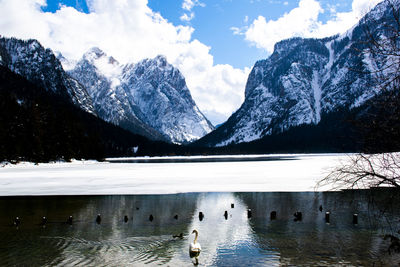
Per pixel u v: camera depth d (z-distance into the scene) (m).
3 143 77.12
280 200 28.36
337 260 13.34
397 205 19.69
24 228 19.36
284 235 17.39
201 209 25.03
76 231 18.58
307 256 13.94
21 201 29.20
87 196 31.88
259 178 46.81
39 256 14.23
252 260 13.60
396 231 17.41
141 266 13.07
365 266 12.65
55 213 23.84
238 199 29.25
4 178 49.56
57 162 95.38
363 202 25.80
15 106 85.12
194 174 56.12
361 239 16.27
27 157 84.06
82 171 64.56
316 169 61.25
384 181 8.14
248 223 20.31
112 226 19.83
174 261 13.66
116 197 31.20
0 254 14.59
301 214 21.09
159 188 37.34
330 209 23.94
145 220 21.42
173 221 21.12
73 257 14.15
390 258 13.46
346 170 8.58
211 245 15.81
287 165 76.88
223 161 115.69
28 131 83.88
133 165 91.75
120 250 15.08
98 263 13.44
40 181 45.25
